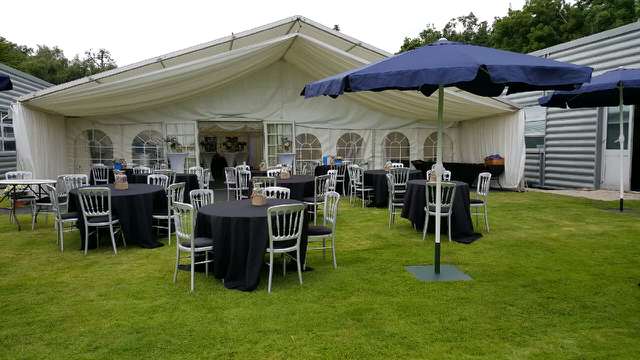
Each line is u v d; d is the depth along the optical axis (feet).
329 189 24.84
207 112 38.22
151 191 18.10
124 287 12.65
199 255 15.05
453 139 42.70
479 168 36.81
